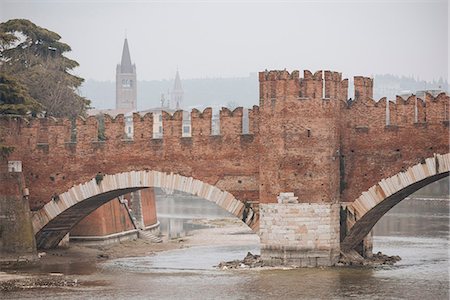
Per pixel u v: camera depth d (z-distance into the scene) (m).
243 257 182.50
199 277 153.00
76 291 142.88
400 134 153.62
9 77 184.62
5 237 175.25
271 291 138.25
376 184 155.38
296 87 153.62
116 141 172.38
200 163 164.75
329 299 132.62
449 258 174.00
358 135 156.62
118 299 136.12
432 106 151.38
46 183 178.25
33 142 179.00
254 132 160.75
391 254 181.50
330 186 154.38
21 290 144.50
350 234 158.00
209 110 164.50
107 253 191.25
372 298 132.88
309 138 153.62
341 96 159.00
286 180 153.75
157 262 176.38
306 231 153.62
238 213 161.62
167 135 167.75
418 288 139.50
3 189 176.38
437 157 151.00
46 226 179.38
